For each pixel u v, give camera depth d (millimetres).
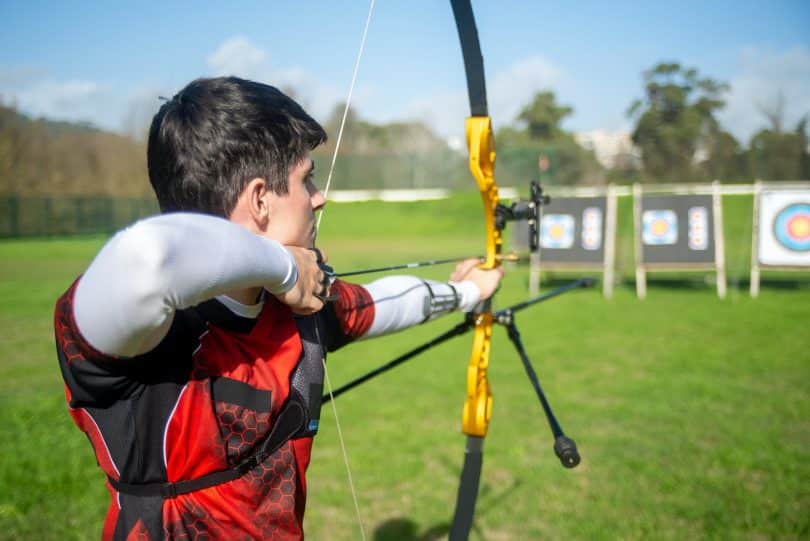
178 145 970
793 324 7828
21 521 3084
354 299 1261
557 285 12258
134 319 748
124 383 874
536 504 3299
